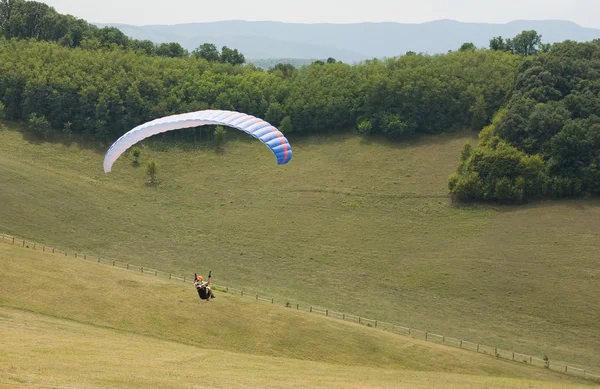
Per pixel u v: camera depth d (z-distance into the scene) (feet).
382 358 337.52
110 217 611.88
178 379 208.13
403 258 561.43
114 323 327.26
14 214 567.59
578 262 529.45
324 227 619.26
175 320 342.23
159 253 555.28
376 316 460.96
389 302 491.31
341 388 224.12
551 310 472.44
